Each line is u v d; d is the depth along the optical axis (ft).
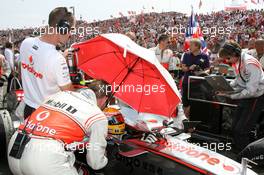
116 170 9.57
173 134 10.00
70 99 7.62
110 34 9.18
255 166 11.10
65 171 7.11
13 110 12.39
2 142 10.11
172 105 8.93
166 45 22.06
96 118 7.42
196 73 17.34
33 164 6.95
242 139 13.60
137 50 8.43
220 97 14.90
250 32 48.01
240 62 12.98
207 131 15.72
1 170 9.87
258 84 12.76
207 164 8.33
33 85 8.80
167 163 8.60
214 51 29.43
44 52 8.39
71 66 9.98
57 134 7.11
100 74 10.08
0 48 33.12
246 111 13.38
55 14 8.42
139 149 9.02
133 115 10.21
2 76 20.65
